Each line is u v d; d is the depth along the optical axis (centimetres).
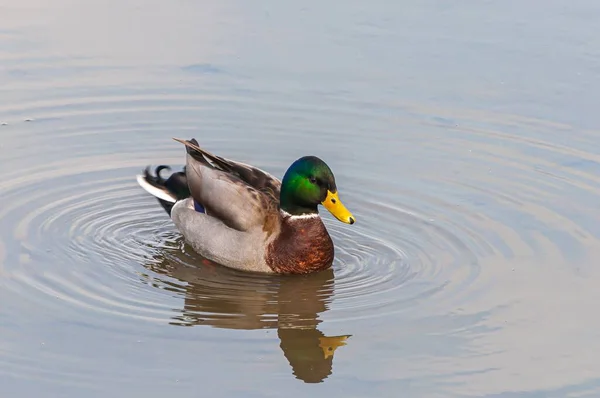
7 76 1842
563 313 1209
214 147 1669
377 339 1152
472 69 1872
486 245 1384
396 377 1078
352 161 1628
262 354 1112
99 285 1260
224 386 1048
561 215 1457
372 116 1745
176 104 1783
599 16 2083
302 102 1783
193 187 1384
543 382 1074
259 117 1748
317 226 1321
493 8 2123
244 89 1820
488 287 1273
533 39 1977
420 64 1889
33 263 1306
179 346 1119
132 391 1031
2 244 1352
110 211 1480
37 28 2014
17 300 1205
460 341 1148
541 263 1330
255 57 1914
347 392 1050
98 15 2075
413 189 1546
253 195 1325
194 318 1187
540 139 1669
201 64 1894
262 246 1319
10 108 1748
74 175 1568
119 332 1142
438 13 2097
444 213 1476
